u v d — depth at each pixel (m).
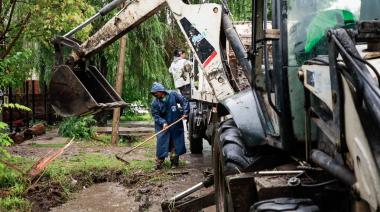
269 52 4.68
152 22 19.20
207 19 7.28
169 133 10.34
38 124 15.84
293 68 4.18
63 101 7.08
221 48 7.46
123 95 20.17
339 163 3.37
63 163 10.41
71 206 7.75
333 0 4.29
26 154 11.41
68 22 10.78
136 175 9.56
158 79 19.70
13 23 10.85
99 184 9.26
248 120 4.88
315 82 3.64
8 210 7.12
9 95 13.92
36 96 18.09
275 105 4.31
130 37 18.89
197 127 12.05
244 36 10.56
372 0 4.27
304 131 4.15
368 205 3.06
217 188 5.72
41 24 10.49
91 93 7.59
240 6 11.79
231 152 4.97
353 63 2.94
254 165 4.87
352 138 3.00
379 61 3.34
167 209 6.65
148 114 23.94
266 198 4.01
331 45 3.19
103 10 7.52
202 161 11.51
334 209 4.03
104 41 7.55
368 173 2.82
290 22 4.23
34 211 7.34
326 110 3.65
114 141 13.99
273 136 4.54
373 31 3.13
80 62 7.57
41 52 16.84
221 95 7.18
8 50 10.31
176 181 9.13
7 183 8.21
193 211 6.38
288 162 4.88
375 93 2.82
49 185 8.38
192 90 12.54
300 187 4.00
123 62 14.33
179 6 7.38
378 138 2.74
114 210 7.52
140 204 7.75
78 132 14.96
